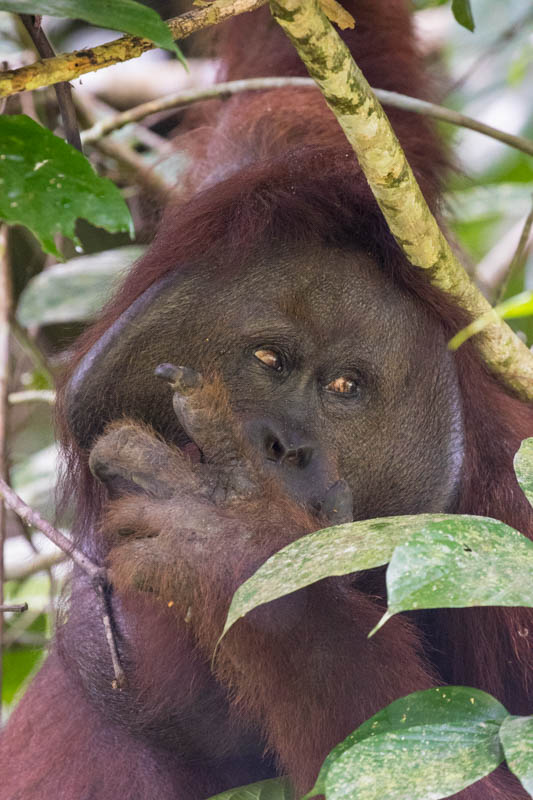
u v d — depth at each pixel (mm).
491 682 5695
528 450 3621
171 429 4988
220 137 7625
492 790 4660
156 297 4875
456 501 5293
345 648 4414
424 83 8133
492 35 10453
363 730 3398
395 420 5094
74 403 4938
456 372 5184
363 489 5117
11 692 8367
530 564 3096
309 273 4941
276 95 7641
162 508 4301
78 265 8586
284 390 4938
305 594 4414
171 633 4980
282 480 4715
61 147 4348
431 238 4602
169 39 3453
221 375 4922
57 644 5863
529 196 9555
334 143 5902
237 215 4969
